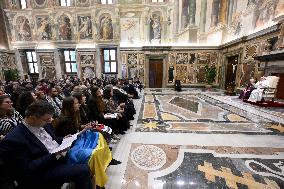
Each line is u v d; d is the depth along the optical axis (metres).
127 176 3.13
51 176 2.08
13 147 1.85
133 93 11.29
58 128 2.91
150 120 6.58
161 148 4.22
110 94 5.53
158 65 17.03
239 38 12.27
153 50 16.42
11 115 3.08
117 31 16.22
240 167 3.45
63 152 2.36
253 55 11.34
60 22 16.20
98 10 15.79
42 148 2.12
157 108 8.63
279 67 9.07
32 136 2.08
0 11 15.88
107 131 3.46
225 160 3.70
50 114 2.08
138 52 16.61
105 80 14.07
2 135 2.69
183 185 2.91
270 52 9.07
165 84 17.20
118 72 17.14
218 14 15.13
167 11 15.69
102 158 2.57
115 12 15.77
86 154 2.40
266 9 10.03
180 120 6.59
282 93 9.10
